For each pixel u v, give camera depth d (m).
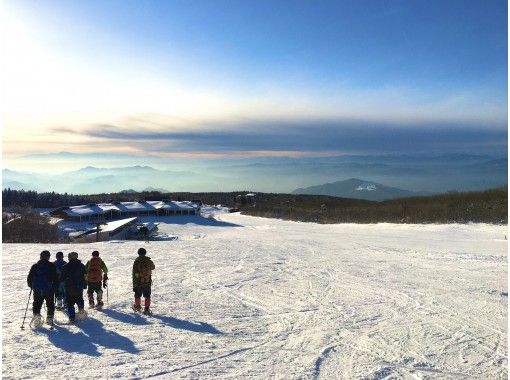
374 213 64.50
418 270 21.00
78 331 10.42
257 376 8.15
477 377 8.59
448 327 11.73
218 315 12.47
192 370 8.27
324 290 16.25
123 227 48.28
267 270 20.73
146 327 10.95
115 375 7.85
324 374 8.42
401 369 8.84
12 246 29.05
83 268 11.47
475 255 26.19
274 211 89.56
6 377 7.57
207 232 53.50
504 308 13.68
